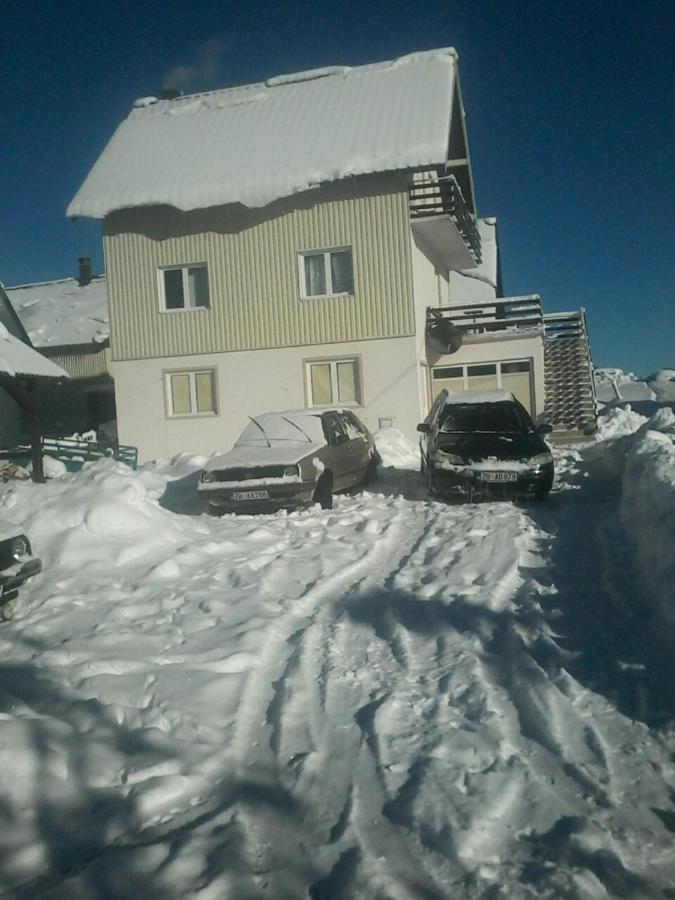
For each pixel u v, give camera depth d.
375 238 18.78
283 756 3.96
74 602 6.54
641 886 2.91
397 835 3.24
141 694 4.68
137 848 3.14
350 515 10.23
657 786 3.57
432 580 6.98
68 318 30.11
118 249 20.70
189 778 3.70
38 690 4.73
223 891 2.89
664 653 5.00
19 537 6.24
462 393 13.23
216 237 19.94
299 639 5.59
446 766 3.75
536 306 20.67
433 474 11.53
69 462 19.48
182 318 20.31
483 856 3.10
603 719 4.22
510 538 8.35
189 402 20.52
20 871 3.05
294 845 3.21
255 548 8.48
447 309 20.78
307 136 20.31
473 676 4.80
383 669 5.02
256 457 10.96
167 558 7.65
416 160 18.17
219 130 21.86
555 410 20.94
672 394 36.50
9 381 14.24
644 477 8.32
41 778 3.65
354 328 19.05
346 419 13.33
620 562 7.16
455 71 21.70
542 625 5.61
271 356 19.70
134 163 21.45
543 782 3.62
